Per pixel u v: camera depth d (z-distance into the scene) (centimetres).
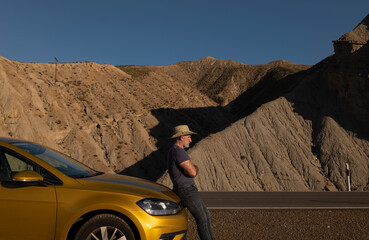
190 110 8819
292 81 12369
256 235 698
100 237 440
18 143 511
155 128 7069
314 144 3731
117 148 6059
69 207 441
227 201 1197
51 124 6003
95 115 6756
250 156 3588
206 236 504
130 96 8069
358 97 3856
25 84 6519
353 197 1366
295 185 3291
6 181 455
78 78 7962
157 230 441
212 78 19588
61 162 524
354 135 3694
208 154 3472
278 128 3872
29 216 442
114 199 443
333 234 720
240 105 14925
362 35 4128
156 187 520
